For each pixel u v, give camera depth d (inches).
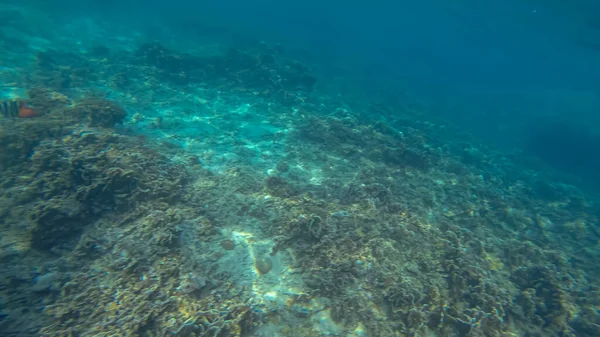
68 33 190.7
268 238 61.3
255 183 81.4
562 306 64.1
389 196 81.3
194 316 41.9
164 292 44.8
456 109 305.3
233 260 54.7
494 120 289.1
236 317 43.7
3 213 55.7
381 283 52.9
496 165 163.5
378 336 46.3
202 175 81.0
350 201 80.0
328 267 54.3
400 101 262.8
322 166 104.3
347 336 45.9
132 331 38.7
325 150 115.7
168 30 279.1
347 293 50.7
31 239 50.5
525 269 74.1
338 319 47.9
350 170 104.7
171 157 88.1
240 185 77.6
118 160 64.3
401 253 61.4
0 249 49.1
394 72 409.4
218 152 99.2
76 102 96.5
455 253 63.4
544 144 250.1
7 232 52.6
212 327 40.7
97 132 79.3
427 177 113.7
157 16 332.8
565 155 236.5
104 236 53.9
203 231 57.7
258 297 49.4
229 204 69.0
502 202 111.9
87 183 58.5
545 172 188.2
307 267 55.1
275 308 48.3
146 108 117.8
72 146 70.0
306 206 69.5
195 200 67.4
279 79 172.7
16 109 79.0
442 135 193.5
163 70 150.9
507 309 60.2
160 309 42.1
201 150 98.4
